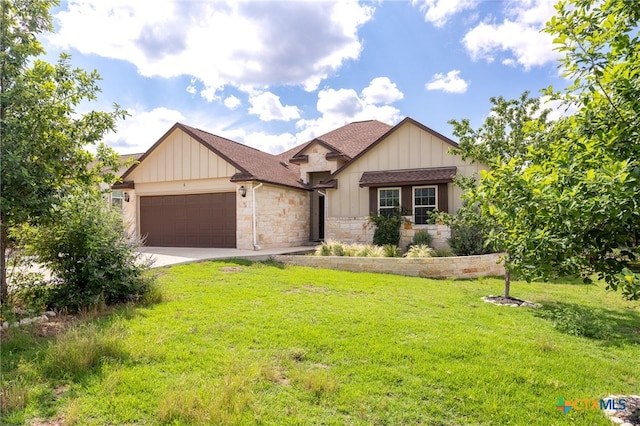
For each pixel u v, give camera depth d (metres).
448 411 3.38
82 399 3.40
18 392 3.37
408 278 10.70
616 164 2.52
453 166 14.99
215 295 7.39
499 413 3.34
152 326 5.39
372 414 3.30
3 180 5.37
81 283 6.75
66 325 5.52
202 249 15.53
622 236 2.75
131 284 6.94
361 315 6.25
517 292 9.23
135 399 3.41
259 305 6.73
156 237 17.53
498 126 9.63
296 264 12.70
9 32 6.04
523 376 4.05
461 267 11.52
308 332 5.30
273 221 16.58
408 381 3.90
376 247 13.45
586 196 2.62
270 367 4.08
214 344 4.82
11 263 6.70
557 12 3.27
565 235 2.89
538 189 2.83
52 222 6.32
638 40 2.81
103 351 4.24
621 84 2.75
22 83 5.77
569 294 9.15
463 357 4.57
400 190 15.50
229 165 15.74
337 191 16.88
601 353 5.05
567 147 3.27
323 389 3.66
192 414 3.14
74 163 6.80
